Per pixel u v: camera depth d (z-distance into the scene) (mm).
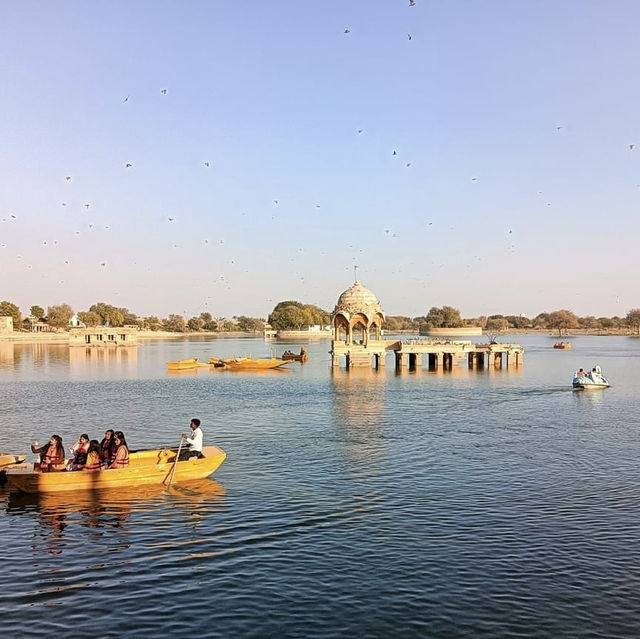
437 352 84062
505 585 15141
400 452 29734
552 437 33719
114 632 13117
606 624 13367
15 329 198375
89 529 19109
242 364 88375
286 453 29516
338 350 85438
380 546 17578
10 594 14820
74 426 37531
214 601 14422
